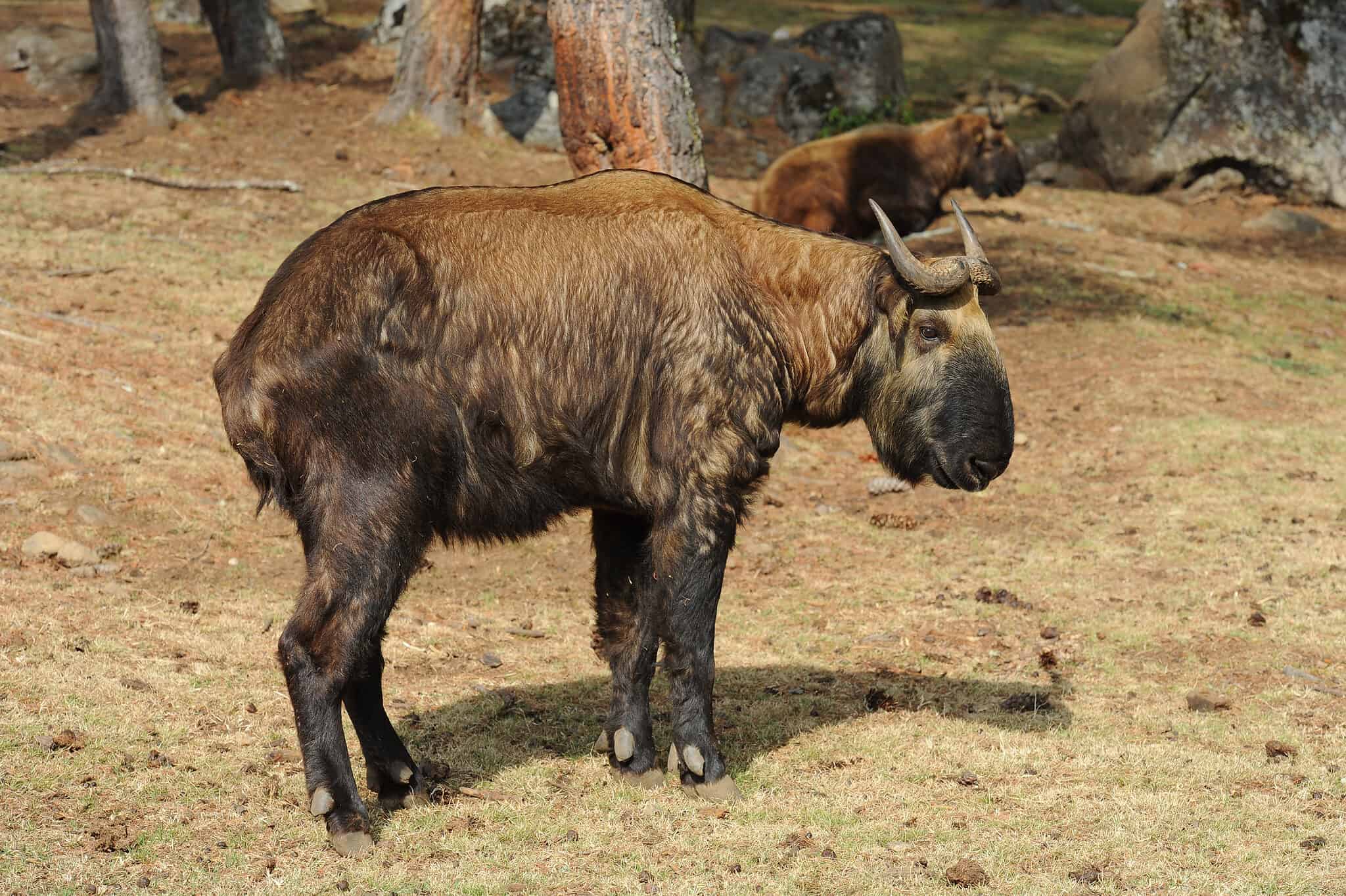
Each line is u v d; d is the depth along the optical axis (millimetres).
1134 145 64438
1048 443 33844
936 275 15102
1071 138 67375
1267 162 63562
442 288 13984
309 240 14273
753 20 95375
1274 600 23656
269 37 63844
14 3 76875
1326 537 27000
